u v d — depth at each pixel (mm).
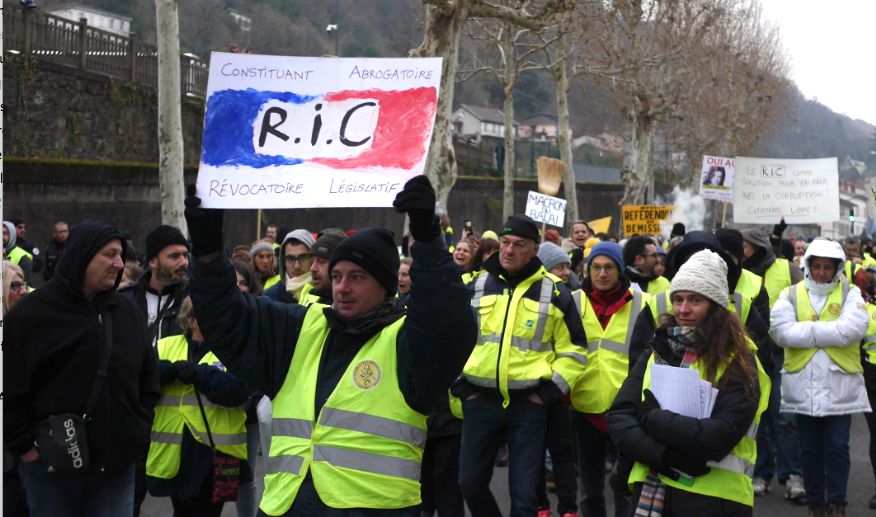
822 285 5684
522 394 4855
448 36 13859
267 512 2785
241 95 2930
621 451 3557
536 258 5125
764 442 6719
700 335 3451
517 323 4934
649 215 15875
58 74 16641
